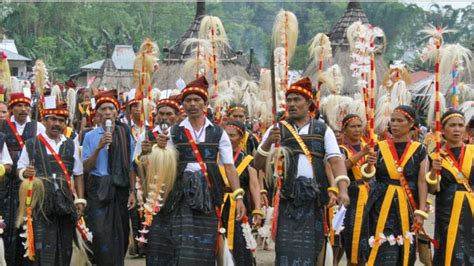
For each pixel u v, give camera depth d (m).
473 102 10.09
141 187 9.62
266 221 10.08
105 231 9.98
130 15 85.50
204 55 13.52
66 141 9.42
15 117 10.08
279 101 12.88
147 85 11.84
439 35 9.19
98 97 10.25
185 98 8.56
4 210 9.51
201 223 8.46
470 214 8.93
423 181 9.00
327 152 8.56
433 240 9.10
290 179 8.50
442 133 9.13
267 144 8.66
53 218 9.23
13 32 74.56
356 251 9.47
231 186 8.70
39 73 12.17
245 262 9.40
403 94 12.06
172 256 8.50
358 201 9.53
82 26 78.62
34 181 9.08
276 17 11.20
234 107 12.35
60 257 9.28
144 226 8.75
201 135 8.55
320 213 8.63
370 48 9.76
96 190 10.02
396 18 74.50
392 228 9.00
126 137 10.24
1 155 9.45
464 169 8.96
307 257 8.41
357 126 10.40
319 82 11.08
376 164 9.11
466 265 8.91
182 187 8.44
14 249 9.45
